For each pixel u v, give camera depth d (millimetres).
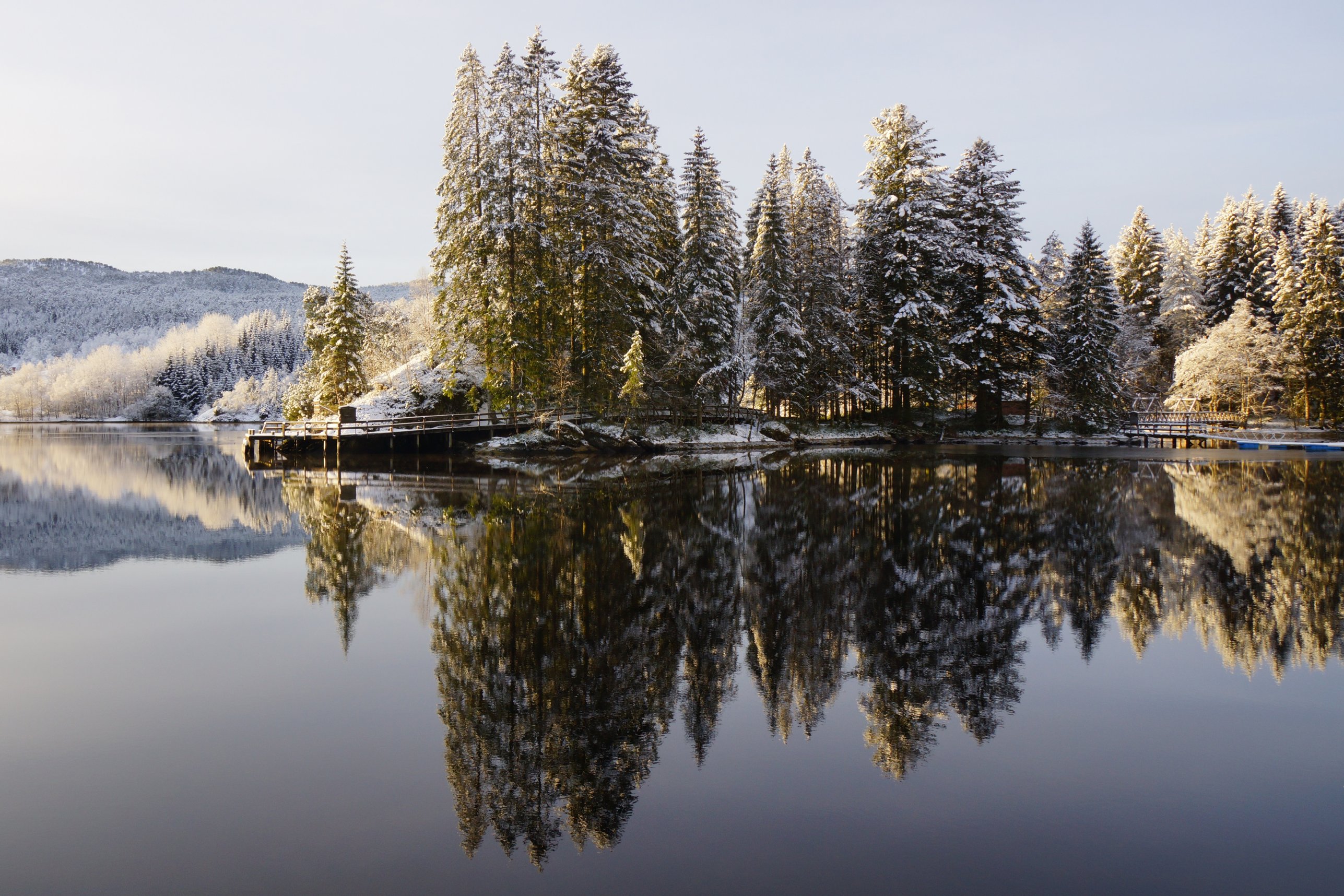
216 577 11445
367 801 5055
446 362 41031
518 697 6828
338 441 35219
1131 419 46156
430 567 11938
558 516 16703
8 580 11406
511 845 4566
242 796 5094
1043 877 4168
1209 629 8625
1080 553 12773
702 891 4070
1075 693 6820
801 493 20516
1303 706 6445
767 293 42250
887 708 6543
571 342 36438
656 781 5332
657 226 40094
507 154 34031
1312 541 13688
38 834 4633
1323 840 4473
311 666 7594
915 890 4059
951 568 11695
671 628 8766
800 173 45562
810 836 4613
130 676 7324
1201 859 4305
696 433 40375
